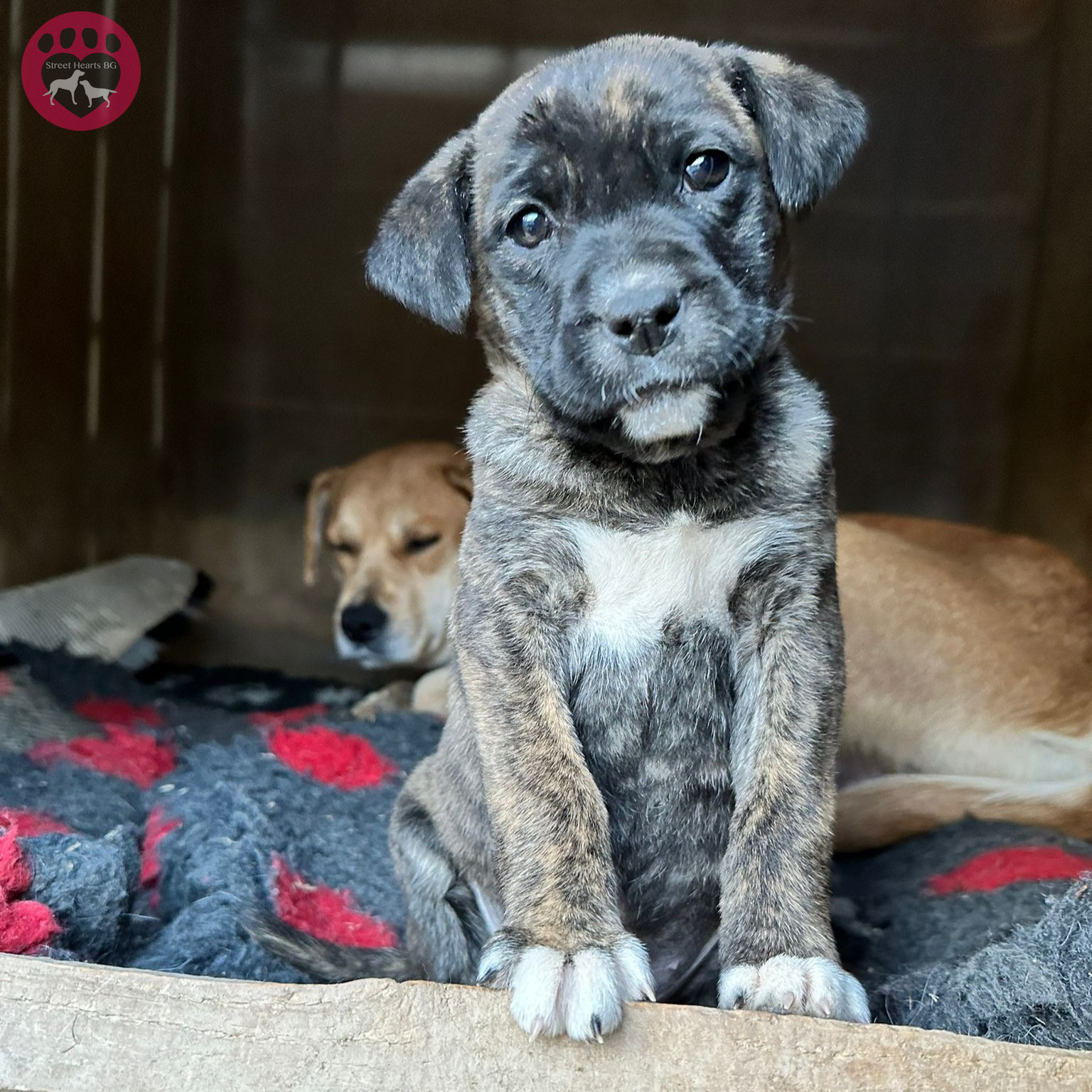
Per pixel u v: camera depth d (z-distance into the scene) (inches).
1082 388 35.3
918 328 41.4
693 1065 11.6
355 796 23.3
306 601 43.1
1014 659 22.7
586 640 15.0
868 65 40.8
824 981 12.7
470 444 15.9
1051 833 19.8
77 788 21.2
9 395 34.1
